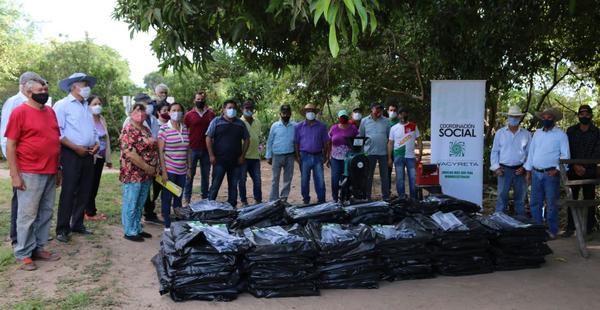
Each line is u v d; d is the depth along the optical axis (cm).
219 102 2027
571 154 709
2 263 523
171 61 482
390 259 512
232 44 491
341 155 869
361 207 577
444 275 530
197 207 584
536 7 753
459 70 873
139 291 477
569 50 972
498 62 847
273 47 659
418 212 598
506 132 743
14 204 566
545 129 693
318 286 483
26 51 2883
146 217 752
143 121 641
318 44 675
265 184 1224
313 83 1486
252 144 888
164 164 678
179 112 716
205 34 493
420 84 1255
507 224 559
